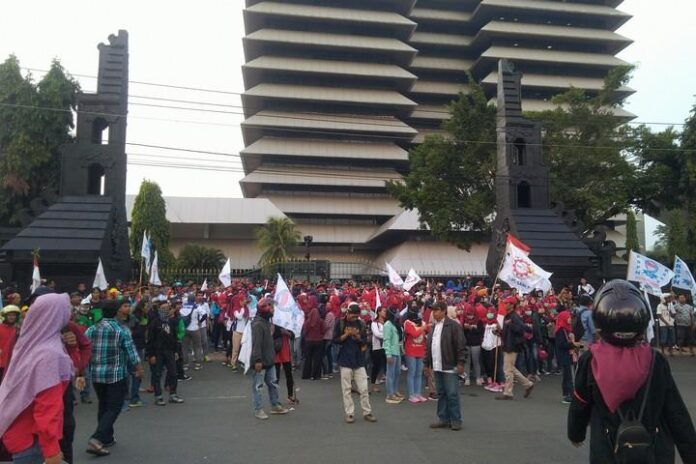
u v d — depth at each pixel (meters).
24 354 4.42
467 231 37.84
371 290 19.66
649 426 3.44
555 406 11.80
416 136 67.62
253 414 10.88
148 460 7.77
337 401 12.31
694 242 36.31
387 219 64.44
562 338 12.27
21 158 32.62
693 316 20.23
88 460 7.79
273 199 62.47
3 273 20.88
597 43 70.75
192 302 17.16
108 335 8.25
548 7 69.81
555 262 24.05
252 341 10.47
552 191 33.22
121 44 24.95
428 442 8.73
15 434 4.32
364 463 7.60
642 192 36.34
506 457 7.90
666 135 35.50
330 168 63.78
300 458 7.83
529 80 66.50
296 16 64.50
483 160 34.81
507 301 12.94
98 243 21.45
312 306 16.27
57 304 4.61
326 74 64.38
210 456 7.95
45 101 33.22
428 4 74.44
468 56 74.00
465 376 14.83
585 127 36.25
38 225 21.70
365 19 66.00
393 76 64.75
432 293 19.50
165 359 11.91
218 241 58.41
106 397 8.29
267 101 64.06
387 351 12.29
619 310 3.50
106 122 24.83
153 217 48.50
